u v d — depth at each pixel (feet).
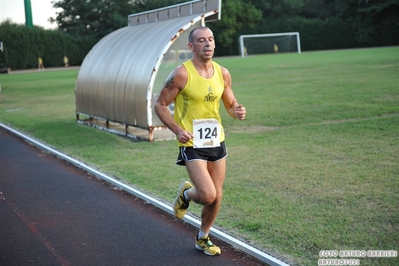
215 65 16.10
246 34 210.38
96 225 19.63
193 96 15.56
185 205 16.72
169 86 15.60
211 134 15.84
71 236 18.53
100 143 36.83
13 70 180.65
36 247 17.56
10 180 27.37
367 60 112.16
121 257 16.44
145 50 38.17
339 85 64.75
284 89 65.10
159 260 16.10
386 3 203.51
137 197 23.22
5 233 19.08
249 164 27.61
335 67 97.91
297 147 31.17
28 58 184.34
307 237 16.90
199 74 15.58
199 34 15.47
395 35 207.72
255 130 38.50
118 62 41.34
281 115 44.29
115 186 25.34
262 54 199.82
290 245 16.38
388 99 49.24
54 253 16.97
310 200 20.86
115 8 208.95
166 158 30.86
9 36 180.04
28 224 20.02
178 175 26.45
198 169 15.52
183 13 41.81
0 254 17.02
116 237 18.26
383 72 79.05
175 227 19.10
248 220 18.80
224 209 20.34
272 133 36.60
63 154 33.12
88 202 22.76
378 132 34.04
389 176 23.68
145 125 36.96
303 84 69.67
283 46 205.57
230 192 22.57
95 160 31.14
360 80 68.90
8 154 34.76
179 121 15.96
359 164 26.18
